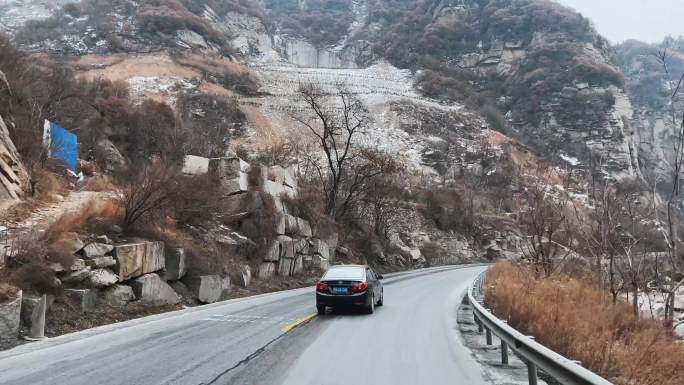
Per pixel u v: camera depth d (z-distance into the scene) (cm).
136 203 1537
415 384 636
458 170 10556
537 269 2003
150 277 1415
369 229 4741
